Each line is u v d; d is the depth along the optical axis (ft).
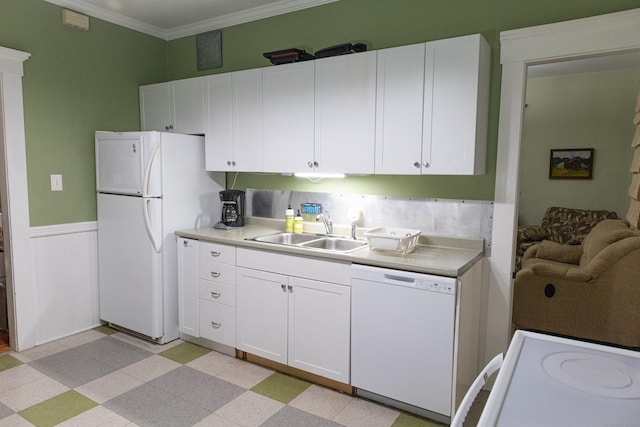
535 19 7.91
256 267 9.26
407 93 8.13
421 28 9.03
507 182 8.28
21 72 9.80
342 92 8.86
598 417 2.96
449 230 9.01
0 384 8.56
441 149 7.90
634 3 7.11
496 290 8.53
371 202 9.90
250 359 9.78
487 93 8.19
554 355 3.96
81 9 10.89
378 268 7.63
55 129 10.59
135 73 12.35
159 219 10.36
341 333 8.20
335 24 10.08
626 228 11.00
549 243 14.75
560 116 19.01
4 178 9.73
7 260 9.98
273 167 10.03
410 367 7.44
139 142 10.20
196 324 10.48
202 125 11.16
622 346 9.87
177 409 7.77
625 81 17.65
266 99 9.96
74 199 11.07
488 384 8.52
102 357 9.87
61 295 10.89
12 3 9.68
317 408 7.86
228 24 11.73
